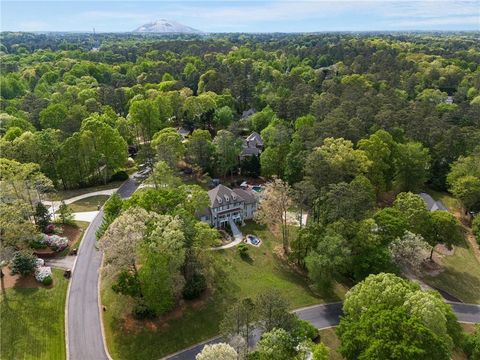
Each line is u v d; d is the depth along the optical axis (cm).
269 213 7500
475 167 9275
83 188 9875
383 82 16938
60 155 9619
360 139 10075
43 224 7338
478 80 16875
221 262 7056
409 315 4359
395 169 9556
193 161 10888
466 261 7469
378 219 6775
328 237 6106
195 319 5666
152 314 5588
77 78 18375
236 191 8794
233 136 10612
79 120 11944
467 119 12075
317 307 6109
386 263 6072
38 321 5400
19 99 15338
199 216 7869
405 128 11181
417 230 7119
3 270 6319
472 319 5978
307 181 7662
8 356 4834
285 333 4338
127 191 9650
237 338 4631
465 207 9200
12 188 7112
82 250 7094
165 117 13775
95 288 6144
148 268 5216
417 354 3778
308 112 13388
